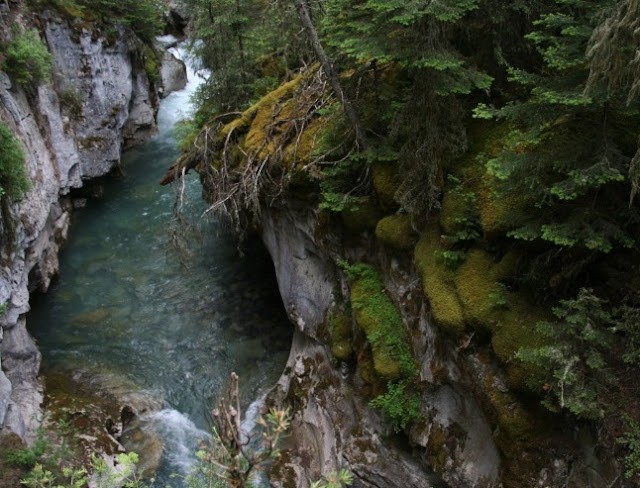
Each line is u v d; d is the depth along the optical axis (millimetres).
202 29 16234
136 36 22984
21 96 15367
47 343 14406
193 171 22188
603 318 6531
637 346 6594
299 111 12664
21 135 14711
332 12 10297
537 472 7223
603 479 6570
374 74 10445
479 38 9883
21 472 10094
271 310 15523
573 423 7027
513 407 7461
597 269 7430
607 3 6719
